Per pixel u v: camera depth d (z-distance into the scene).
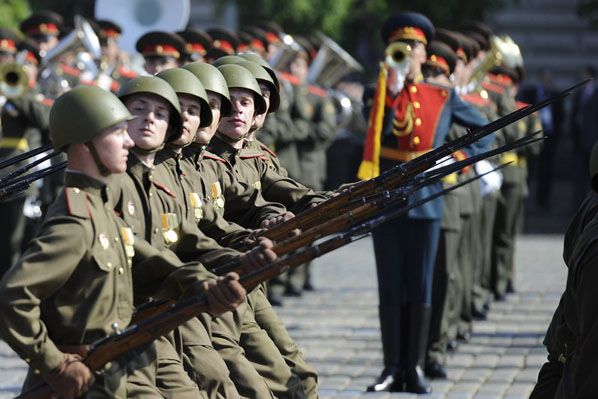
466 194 34.50
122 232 17.58
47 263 16.55
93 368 16.69
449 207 30.95
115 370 17.19
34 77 39.78
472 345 35.91
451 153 19.20
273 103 24.97
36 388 16.80
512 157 42.41
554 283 48.88
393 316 29.56
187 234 19.30
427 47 30.44
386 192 18.25
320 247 16.77
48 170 21.30
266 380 22.31
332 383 30.70
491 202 39.81
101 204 17.28
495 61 37.97
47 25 43.06
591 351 16.44
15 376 31.36
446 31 34.81
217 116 21.78
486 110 36.38
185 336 20.42
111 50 41.94
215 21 77.12
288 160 45.34
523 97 69.94
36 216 40.12
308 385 23.33
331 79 48.16
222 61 24.34
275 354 22.47
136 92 18.61
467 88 37.47
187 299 16.97
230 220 22.91
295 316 40.81
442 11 70.81
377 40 73.81
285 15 69.38
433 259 29.50
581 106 68.69
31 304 16.39
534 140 18.12
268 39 45.97
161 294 18.02
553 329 18.44
